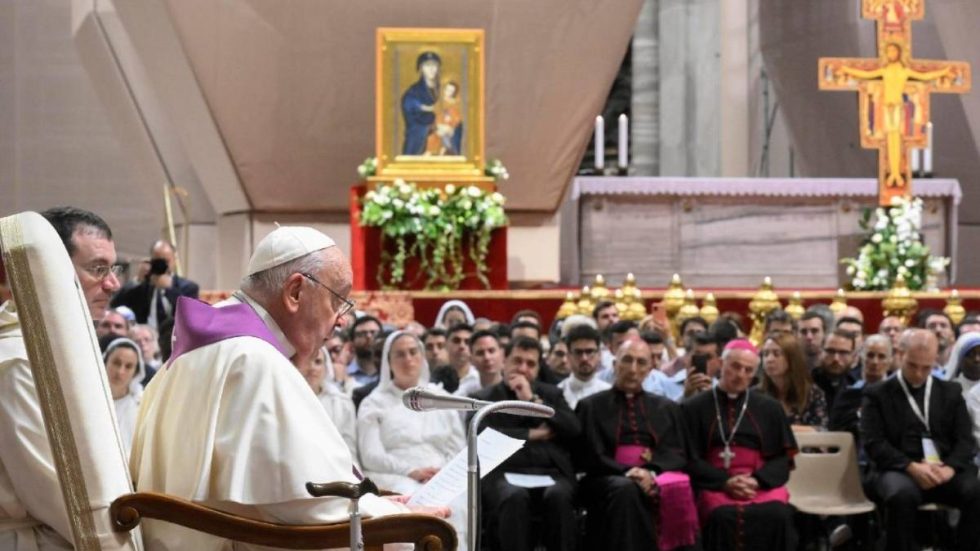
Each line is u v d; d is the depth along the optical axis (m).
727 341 16.78
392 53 22.25
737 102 37.78
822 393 15.73
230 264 26.73
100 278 6.79
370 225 21.42
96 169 35.41
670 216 27.12
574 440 13.66
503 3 24.95
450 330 15.67
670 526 13.23
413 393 6.68
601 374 16.23
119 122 30.44
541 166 26.16
